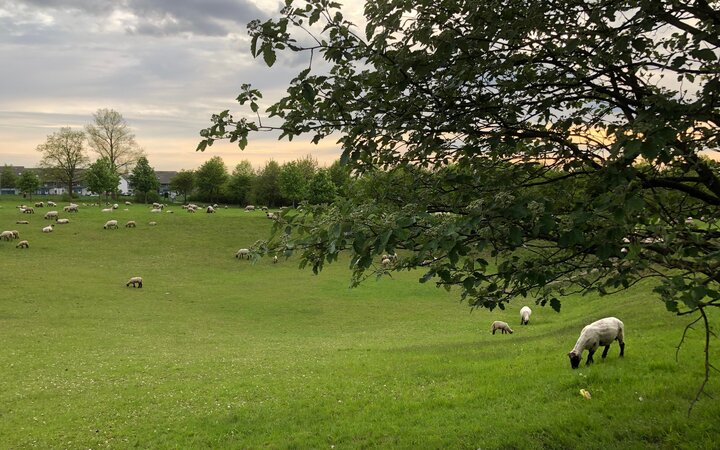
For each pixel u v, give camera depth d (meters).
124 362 22.30
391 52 5.17
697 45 4.46
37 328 30.58
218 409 14.78
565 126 6.56
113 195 150.88
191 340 29.03
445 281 5.86
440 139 5.81
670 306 4.85
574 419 10.23
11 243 61.31
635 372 12.97
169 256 62.81
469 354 20.22
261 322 36.19
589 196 5.66
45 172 148.75
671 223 5.66
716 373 11.76
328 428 12.30
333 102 5.27
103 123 145.00
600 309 29.23
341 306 42.00
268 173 136.00
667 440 8.66
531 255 5.94
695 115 4.27
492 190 5.82
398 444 10.71
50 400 16.36
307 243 4.97
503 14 5.15
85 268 53.09
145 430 13.23
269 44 4.73
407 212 4.66
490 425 10.91
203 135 5.32
